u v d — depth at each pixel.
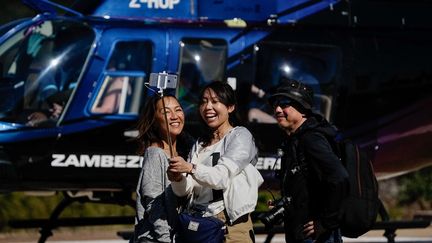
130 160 11.42
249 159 7.05
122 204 11.76
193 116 11.52
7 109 11.21
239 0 11.84
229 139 7.12
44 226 11.62
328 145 7.16
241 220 7.09
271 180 11.76
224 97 7.26
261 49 11.81
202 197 7.08
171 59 11.57
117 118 11.39
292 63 11.92
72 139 11.29
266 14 11.89
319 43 12.02
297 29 11.97
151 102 7.26
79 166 11.30
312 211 7.21
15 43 11.36
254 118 11.71
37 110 11.25
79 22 11.46
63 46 11.42
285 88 7.43
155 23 11.59
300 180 7.22
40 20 11.44
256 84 11.76
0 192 11.51
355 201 7.23
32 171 11.20
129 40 11.50
